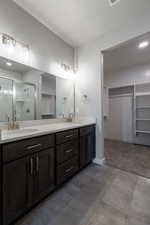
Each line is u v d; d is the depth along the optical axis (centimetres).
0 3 152
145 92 385
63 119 257
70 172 185
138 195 155
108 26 213
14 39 166
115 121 462
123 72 416
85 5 170
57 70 242
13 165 111
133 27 198
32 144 129
